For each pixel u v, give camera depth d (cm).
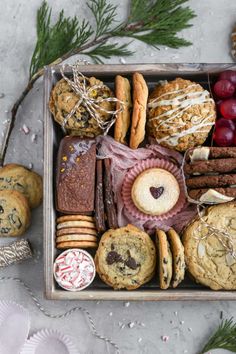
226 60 80
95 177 71
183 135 69
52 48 76
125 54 78
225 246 71
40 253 77
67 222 70
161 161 73
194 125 69
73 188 69
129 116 69
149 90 74
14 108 76
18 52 79
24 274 77
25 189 75
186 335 77
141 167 72
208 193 67
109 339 77
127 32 77
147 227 73
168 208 71
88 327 77
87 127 69
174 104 69
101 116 69
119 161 72
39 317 77
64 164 69
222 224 71
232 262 71
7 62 78
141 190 70
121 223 73
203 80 74
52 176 70
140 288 71
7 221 73
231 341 76
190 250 71
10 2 79
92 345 77
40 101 78
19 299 76
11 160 78
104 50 77
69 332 77
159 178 71
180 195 72
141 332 77
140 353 77
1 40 79
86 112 69
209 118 70
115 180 73
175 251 67
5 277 76
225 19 80
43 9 77
